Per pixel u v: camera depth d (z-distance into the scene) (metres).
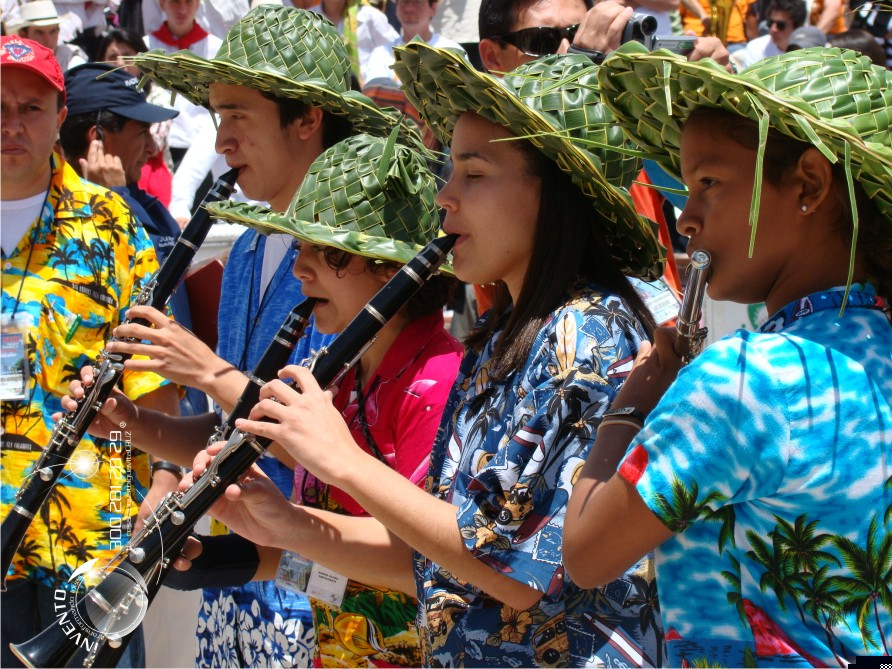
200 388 9.62
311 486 8.88
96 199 12.00
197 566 8.70
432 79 7.29
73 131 16.61
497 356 6.88
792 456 5.07
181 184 20.94
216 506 7.96
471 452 6.84
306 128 10.86
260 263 10.83
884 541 5.08
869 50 14.19
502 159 6.93
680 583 5.52
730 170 5.39
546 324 6.76
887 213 5.34
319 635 8.62
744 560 5.36
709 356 5.21
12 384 11.36
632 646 6.62
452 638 6.90
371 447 8.41
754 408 5.07
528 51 12.23
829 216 5.38
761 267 5.47
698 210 5.54
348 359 7.34
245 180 10.87
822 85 5.29
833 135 5.02
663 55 5.43
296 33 10.78
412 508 6.53
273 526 7.77
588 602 6.66
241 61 10.68
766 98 5.02
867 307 5.37
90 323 11.74
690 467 5.11
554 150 6.75
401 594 8.33
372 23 25.53
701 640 5.43
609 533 5.39
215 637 10.27
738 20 26.05
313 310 8.73
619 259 7.49
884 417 5.11
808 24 25.77
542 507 6.41
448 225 7.18
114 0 28.95
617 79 6.21
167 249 15.62
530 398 6.57
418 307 8.51
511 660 6.68
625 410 5.86
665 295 9.31
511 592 6.46
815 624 5.20
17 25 23.61
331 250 8.44
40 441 11.42
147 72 11.30
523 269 7.14
